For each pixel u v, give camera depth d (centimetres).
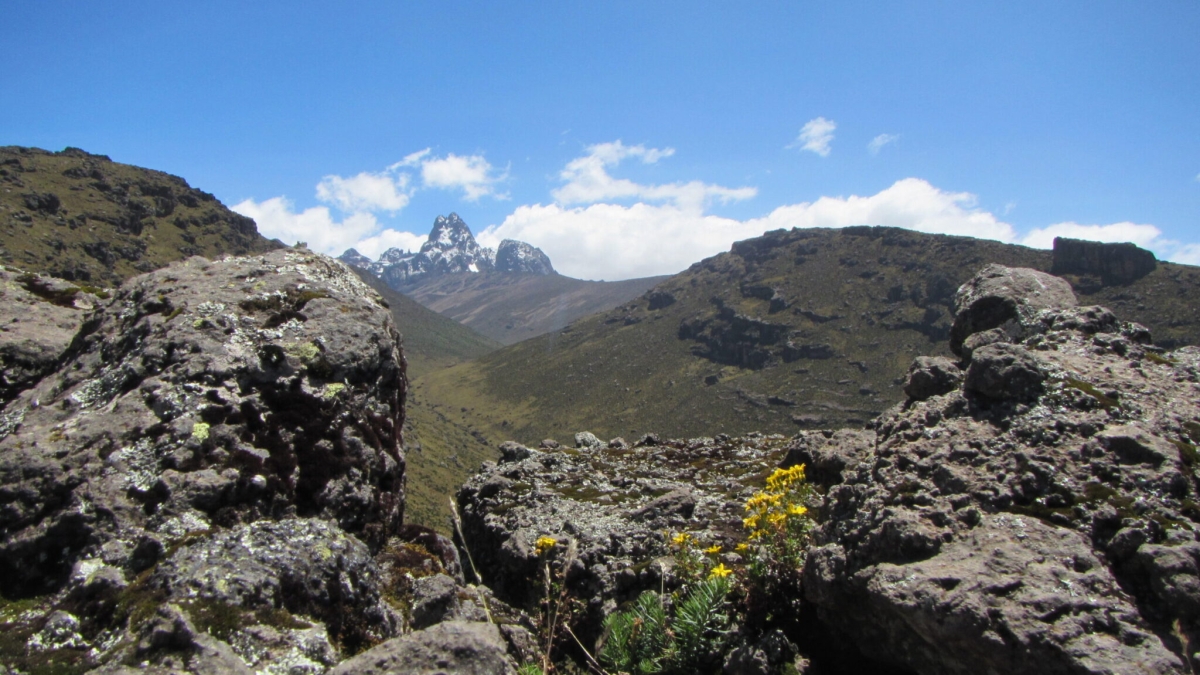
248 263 1043
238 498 754
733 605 825
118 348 884
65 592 633
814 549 771
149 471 729
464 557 1606
